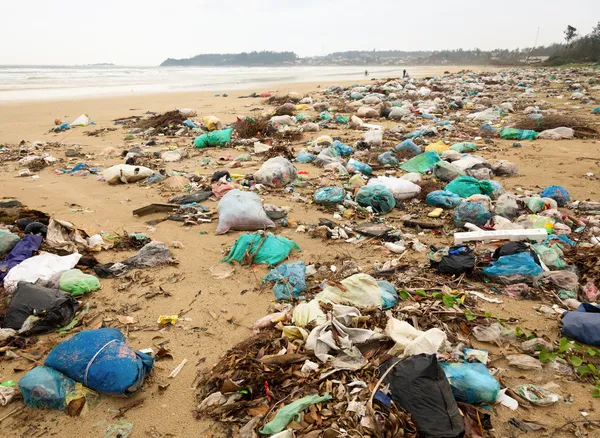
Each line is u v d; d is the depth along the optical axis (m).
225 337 3.57
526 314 3.76
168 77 54.09
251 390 2.85
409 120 14.43
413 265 4.66
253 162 9.37
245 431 2.58
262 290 4.26
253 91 29.12
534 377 3.03
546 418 2.67
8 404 2.86
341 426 2.55
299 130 12.33
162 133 13.22
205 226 5.89
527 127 12.16
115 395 2.88
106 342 3.01
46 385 2.80
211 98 24.09
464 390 2.73
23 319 3.61
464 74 39.94
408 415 2.46
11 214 5.74
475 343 3.40
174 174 8.13
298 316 3.51
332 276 4.43
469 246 4.93
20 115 16.86
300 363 3.09
